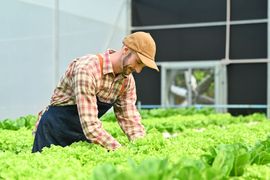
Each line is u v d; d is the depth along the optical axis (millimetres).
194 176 3807
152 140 6273
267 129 9812
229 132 8727
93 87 6023
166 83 24516
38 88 17188
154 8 24922
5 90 15789
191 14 24469
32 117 11906
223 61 23391
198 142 7023
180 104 24266
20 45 16453
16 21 16328
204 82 23922
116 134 9086
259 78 23250
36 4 17141
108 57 6215
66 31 18891
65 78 6418
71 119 6547
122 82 6465
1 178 4250
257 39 23484
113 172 3654
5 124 10727
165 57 24781
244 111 23406
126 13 24047
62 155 5371
